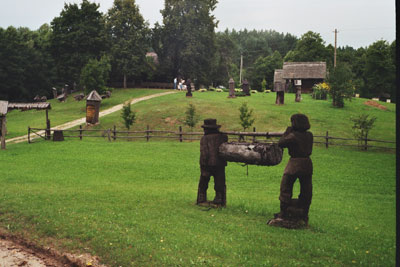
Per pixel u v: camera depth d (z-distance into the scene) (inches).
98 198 445.1
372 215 434.3
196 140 1203.2
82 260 270.5
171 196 482.6
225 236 307.3
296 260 258.5
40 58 2896.2
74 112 1902.1
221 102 1764.3
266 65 3895.2
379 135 1206.9
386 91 3125.0
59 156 903.7
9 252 295.3
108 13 2770.7
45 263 275.7
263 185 641.0
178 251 273.0
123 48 2687.0
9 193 459.2
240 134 408.8
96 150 1003.3
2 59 2659.9
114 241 294.7
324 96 1955.0
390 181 682.2
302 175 337.4
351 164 836.0
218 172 413.4
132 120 1346.0
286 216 347.9
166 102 1808.6
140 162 834.8
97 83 2132.1
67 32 2763.3
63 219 346.9
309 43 3427.7
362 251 279.7
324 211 442.6
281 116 1441.9
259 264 248.1
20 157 888.3
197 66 2901.1
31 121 1729.8
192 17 2780.5
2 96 2778.1
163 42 2974.9
